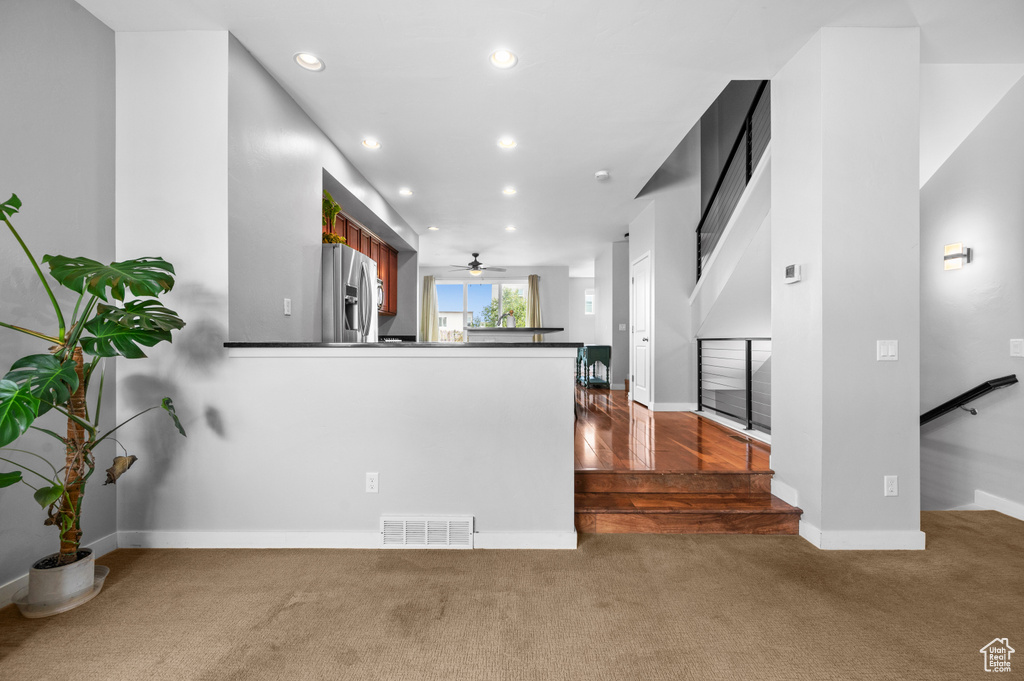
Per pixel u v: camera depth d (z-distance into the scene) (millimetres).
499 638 1555
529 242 7090
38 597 1661
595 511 2479
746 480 2729
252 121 2393
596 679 1363
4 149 1725
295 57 2412
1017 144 2650
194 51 2205
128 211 2215
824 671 1394
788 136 2512
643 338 5508
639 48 2361
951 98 2746
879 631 1593
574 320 11164
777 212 2617
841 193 2246
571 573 2018
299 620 1653
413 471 2297
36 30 1832
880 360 2258
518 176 4137
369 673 1382
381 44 2309
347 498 2295
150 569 2035
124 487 2271
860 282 2250
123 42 2219
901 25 2221
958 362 3004
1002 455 2764
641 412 5051
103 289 1614
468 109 2943
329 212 3441
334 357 2289
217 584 1906
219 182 2199
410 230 6000
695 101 2873
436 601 1786
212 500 2277
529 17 2125
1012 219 2688
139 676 1362
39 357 1556
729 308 4262
